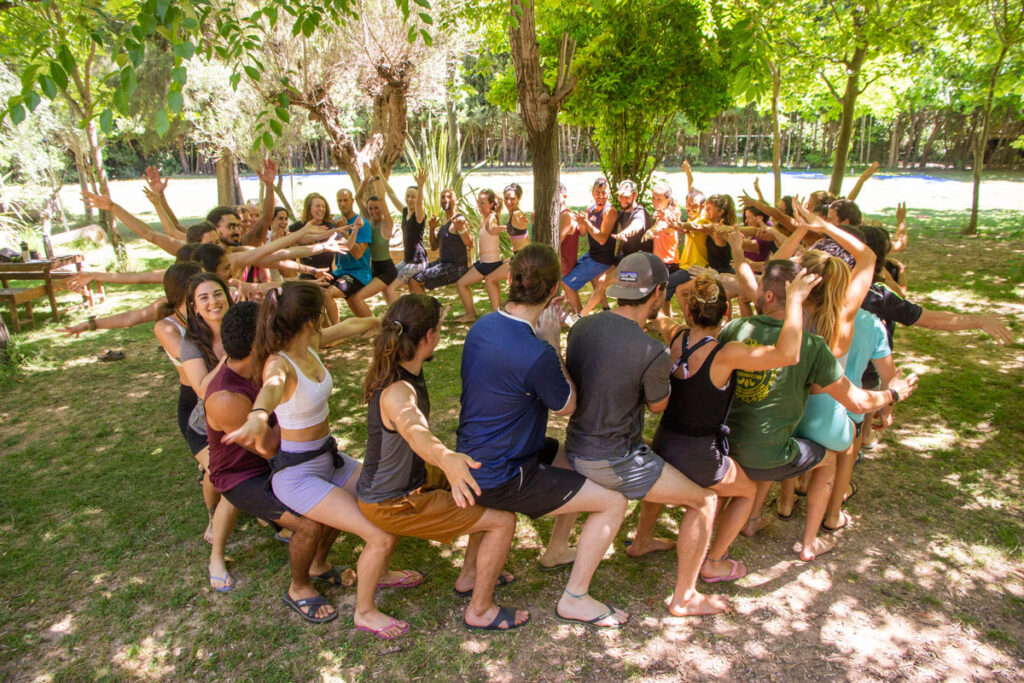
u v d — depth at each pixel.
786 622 3.12
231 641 3.07
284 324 2.88
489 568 3.01
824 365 3.02
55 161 15.22
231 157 17.02
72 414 5.69
